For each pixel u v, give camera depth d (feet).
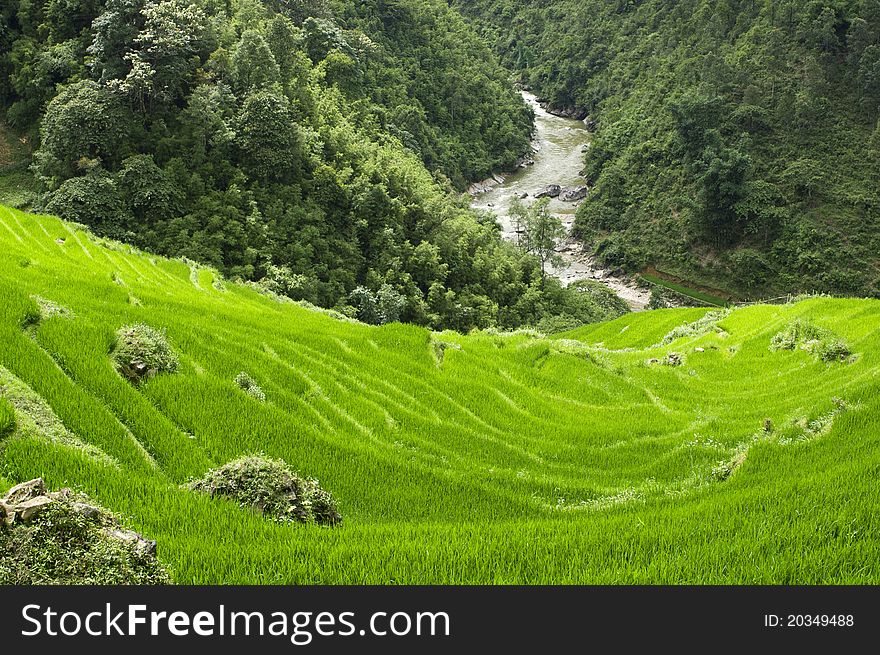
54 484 30.60
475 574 25.75
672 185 363.56
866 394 56.90
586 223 379.76
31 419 36.63
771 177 344.08
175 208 192.54
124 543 23.35
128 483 32.89
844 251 316.40
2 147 237.66
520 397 79.61
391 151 285.64
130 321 63.93
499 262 270.26
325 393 64.23
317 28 321.32
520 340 112.06
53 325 52.34
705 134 351.25
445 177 345.31
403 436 59.16
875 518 29.04
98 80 215.72
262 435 48.21
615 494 50.37
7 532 22.04
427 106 409.28
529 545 28.66
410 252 235.61
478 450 59.88
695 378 106.22
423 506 44.06
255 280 186.39
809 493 33.88
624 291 337.72
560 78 544.21
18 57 242.17
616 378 97.66
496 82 487.20
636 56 484.74
